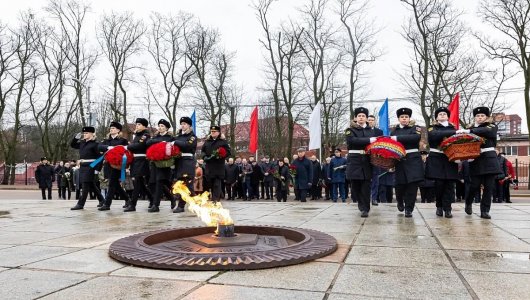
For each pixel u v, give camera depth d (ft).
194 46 120.88
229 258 13.64
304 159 56.24
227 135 132.26
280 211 30.83
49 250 16.57
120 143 34.01
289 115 113.09
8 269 13.58
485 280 11.97
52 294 10.97
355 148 26.94
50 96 134.92
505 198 56.44
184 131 32.17
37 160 190.39
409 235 19.43
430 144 26.43
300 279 12.12
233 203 38.55
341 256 15.01
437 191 26.73
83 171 33.86
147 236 17.22
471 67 97.14
